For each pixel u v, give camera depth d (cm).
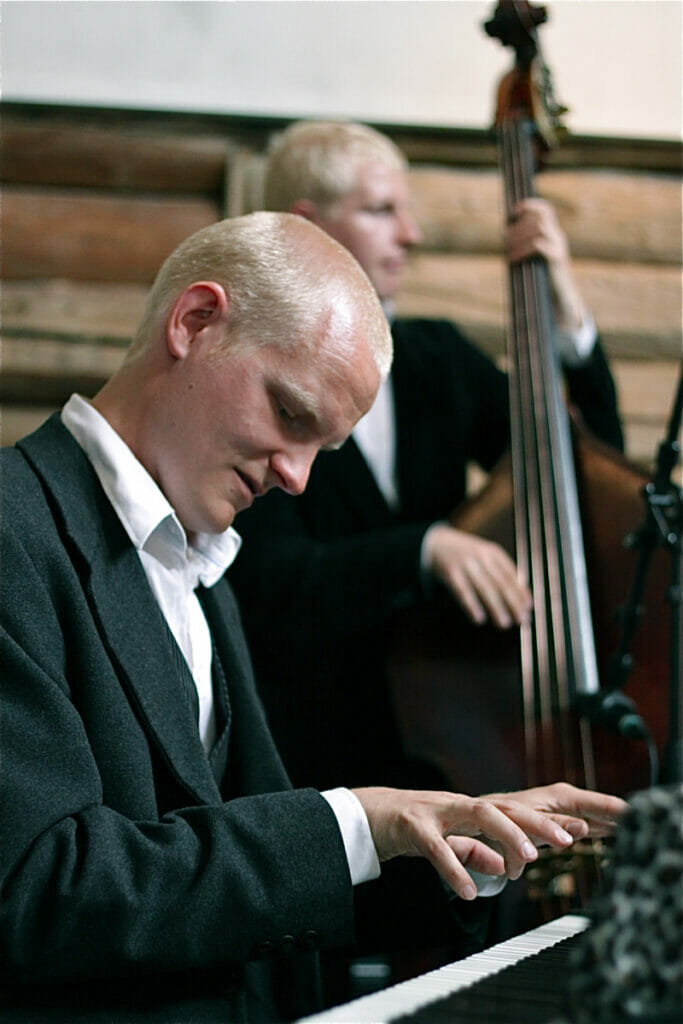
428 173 429
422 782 299
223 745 216
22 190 414
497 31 346
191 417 204
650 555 264
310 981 223
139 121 416
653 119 436
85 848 172
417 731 294
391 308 354
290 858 180
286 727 305
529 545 303
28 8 411
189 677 206
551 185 436
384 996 137
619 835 104
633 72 437
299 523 324
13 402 405
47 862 171
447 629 300
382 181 340
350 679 306
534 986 138
